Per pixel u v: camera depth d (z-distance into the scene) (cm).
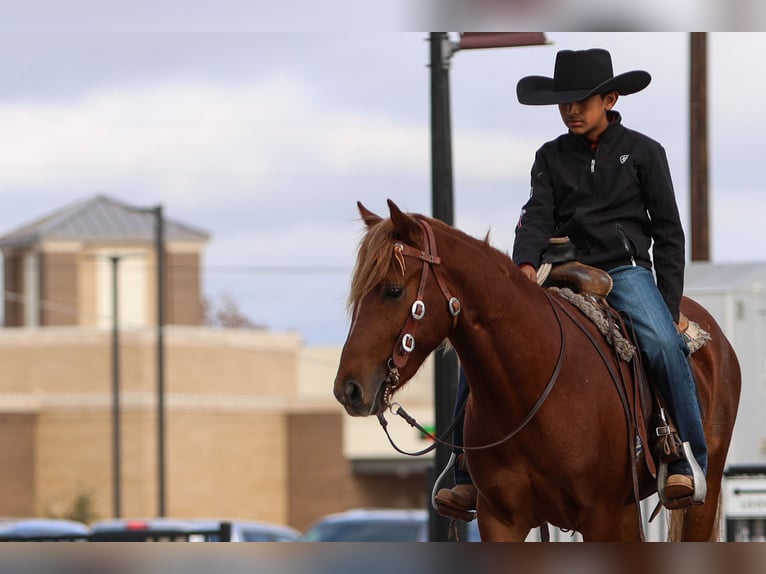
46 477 8750
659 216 1314
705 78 3912
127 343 8762
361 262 1152
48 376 8881
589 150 1317
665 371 1276
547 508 1233
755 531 2109
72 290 10919
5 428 8662
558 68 1320
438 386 2114
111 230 11119
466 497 1319
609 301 1309
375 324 1137
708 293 2455
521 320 1200
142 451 8656
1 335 8994
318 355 9975
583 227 1312
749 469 2080
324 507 8994
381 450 8894
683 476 1261
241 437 8988
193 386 8938
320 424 9019
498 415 1215
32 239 10925
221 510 8869
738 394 1484
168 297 11206
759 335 2467
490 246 1218
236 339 9181
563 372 1210
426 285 1159
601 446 1214
